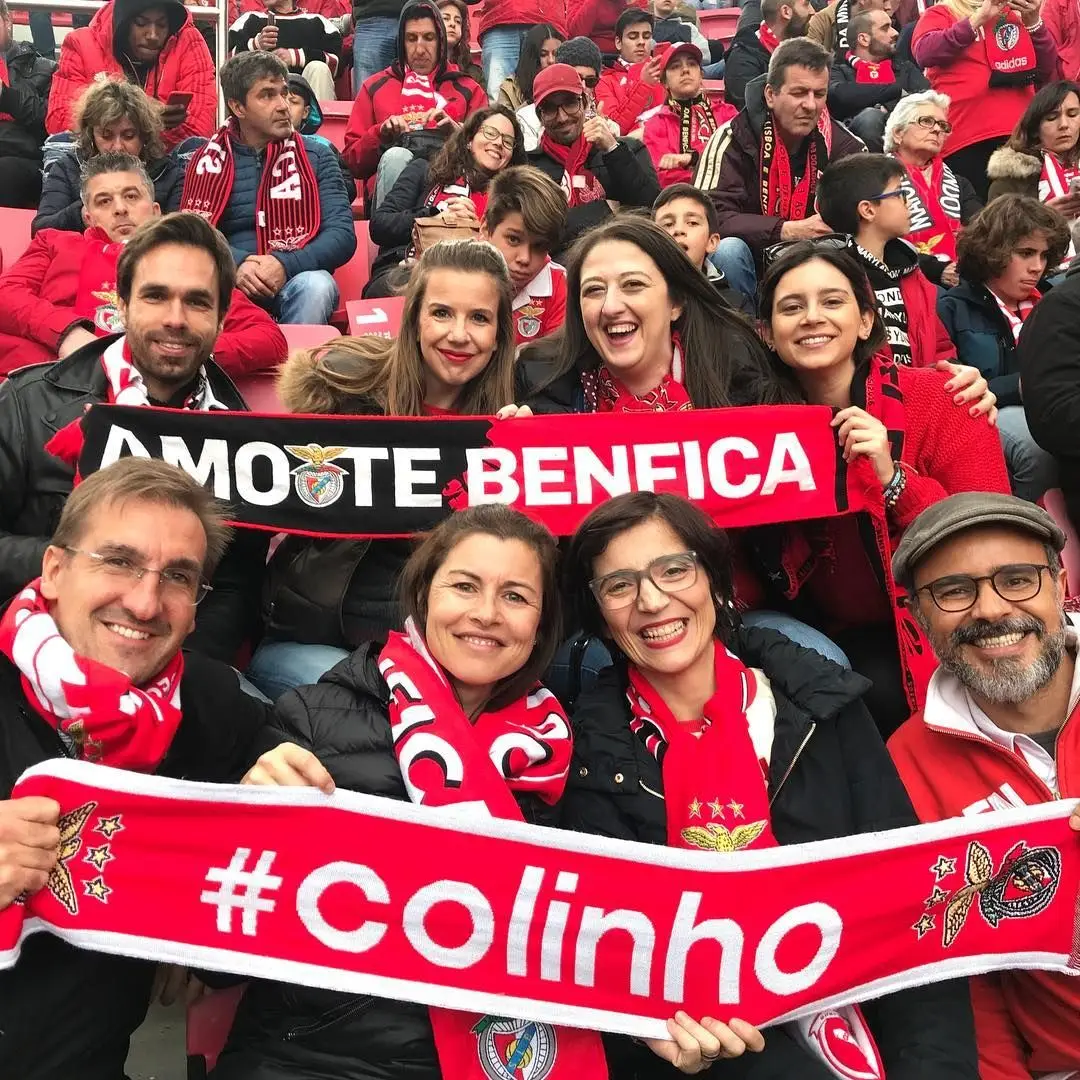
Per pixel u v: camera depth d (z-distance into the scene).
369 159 3.66
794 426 1.78
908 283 2.59
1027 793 1.42
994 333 2.65
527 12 4.47
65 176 2.96
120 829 1.16
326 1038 1.21
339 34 4.64
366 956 1.20
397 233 3.08
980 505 1.42
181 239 1.79
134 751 1.18
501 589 1.31
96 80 3.01
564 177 3.08
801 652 1.42
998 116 3.97
